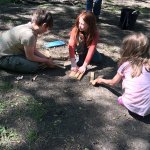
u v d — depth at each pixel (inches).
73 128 63.4
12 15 120.3
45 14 74.5
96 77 81.1
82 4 144.9
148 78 65.4
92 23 79.5
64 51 93.0
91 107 70.2
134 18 113.5
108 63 88.7
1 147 57.8
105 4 148.9
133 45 66.1
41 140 59.8
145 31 115.3
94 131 63.2
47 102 70.5
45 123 64.0
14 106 68.3
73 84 77.5
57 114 66.8
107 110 69.7
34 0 143.4
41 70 81.9
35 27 74.7
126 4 152.8
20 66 77.9
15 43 76.9
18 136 60.4
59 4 141.5
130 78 66.3
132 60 66.5
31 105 68.9
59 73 81.4
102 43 101.1
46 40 98.8
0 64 79.3
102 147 59.6
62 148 58.4
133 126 65.7
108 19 125.0
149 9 146.5
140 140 62.2
